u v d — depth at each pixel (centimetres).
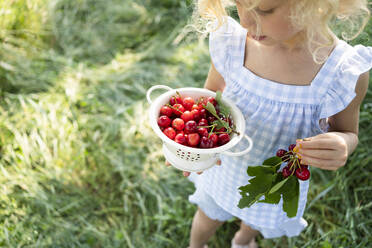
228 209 167
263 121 138
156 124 125
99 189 255
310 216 231
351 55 124
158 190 253
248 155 148
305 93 129
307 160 120
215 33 143
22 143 258
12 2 330
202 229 196
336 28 136
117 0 399
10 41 328
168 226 238
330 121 144
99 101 307
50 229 226
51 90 304
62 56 341
